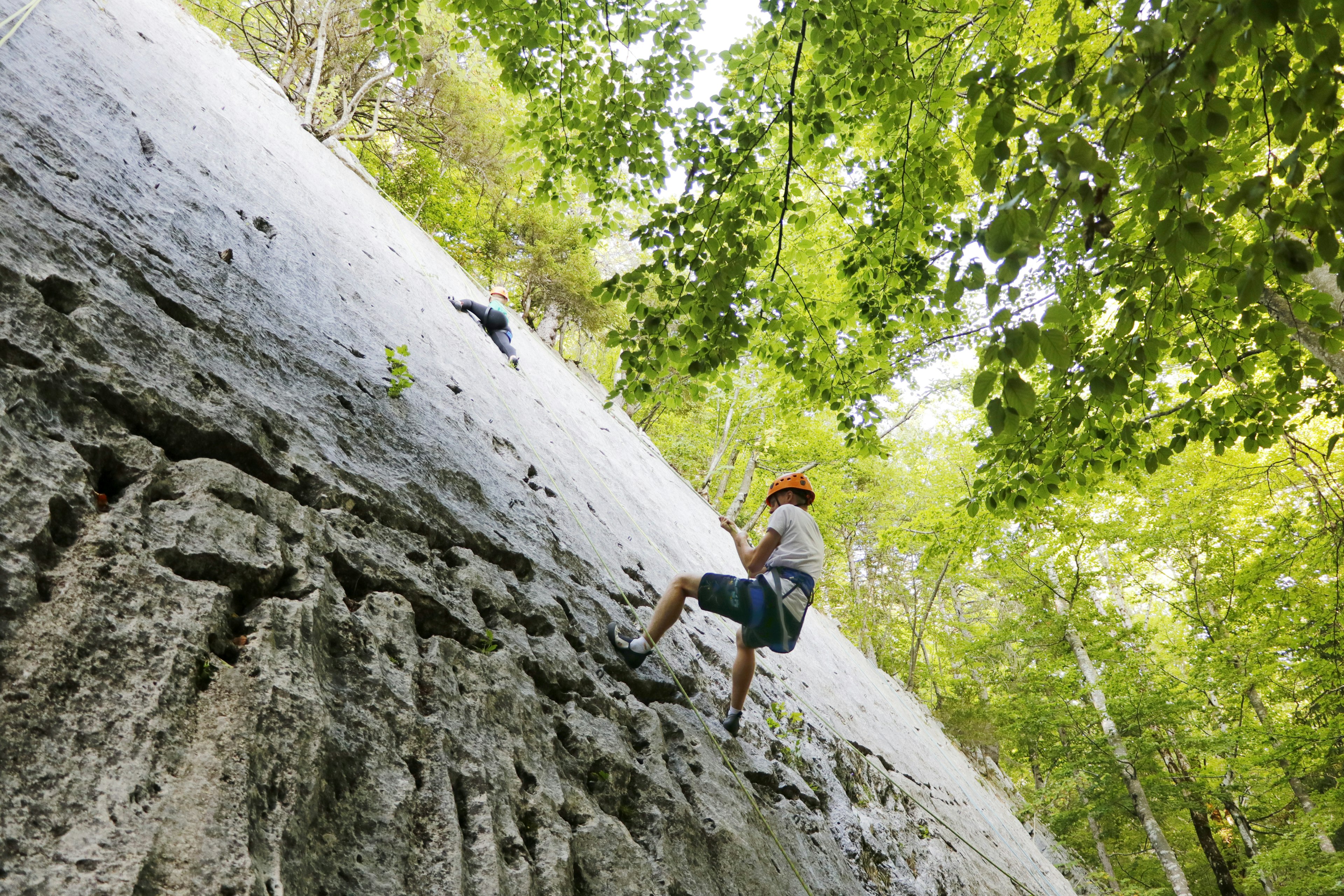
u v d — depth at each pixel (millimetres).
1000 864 9641
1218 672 12250
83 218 2941
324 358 4012
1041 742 16562
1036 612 16438
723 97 5570
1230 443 5734
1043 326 2508
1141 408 6348
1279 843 13633
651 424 25062
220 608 2090
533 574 4062
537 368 10750
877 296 6410
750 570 4285
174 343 2832
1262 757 10945
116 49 5145
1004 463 6137
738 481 25422
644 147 6328
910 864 6441
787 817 4508
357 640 2496
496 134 16047
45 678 1587
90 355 2355
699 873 3178
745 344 5258
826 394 6941
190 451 2555
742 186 5316
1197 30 2285
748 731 5191
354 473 3229
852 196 6051
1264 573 10062
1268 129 2803
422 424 4391
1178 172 2602
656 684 4336
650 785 3342
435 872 2025
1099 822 17953
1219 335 5215
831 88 5438
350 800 2018
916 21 4852
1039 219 2688
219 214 4457
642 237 5008
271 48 15641
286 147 7926
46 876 1304
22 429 1978
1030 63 6098
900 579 26250
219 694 1896
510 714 2877
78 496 1987
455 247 18562
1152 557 14039
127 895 1359
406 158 17453
